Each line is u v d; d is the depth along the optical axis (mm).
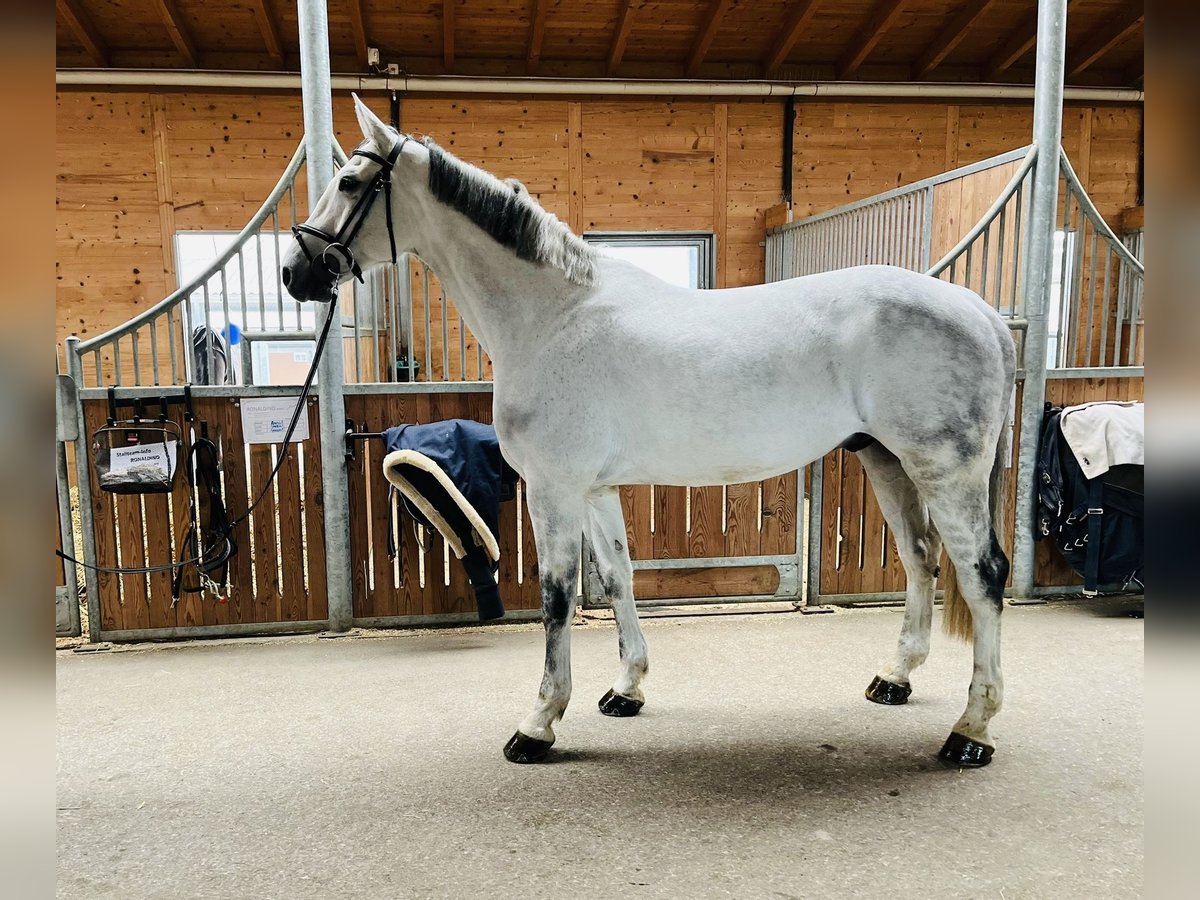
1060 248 6391
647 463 1829
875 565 3141
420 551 2930
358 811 1602
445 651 2672
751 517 3080
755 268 6383
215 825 1558
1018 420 3152
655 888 1325
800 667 2463
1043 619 2912
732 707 2143
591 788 1685
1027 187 3094
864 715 2080
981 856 1415
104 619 2803
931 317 1684
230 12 5426
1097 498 2895
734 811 1579
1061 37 2936
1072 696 2178
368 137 1871
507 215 1799
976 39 6168
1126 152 6598
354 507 2883
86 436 2748
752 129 6234
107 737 1990
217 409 2781
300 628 2918
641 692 2109
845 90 6152
